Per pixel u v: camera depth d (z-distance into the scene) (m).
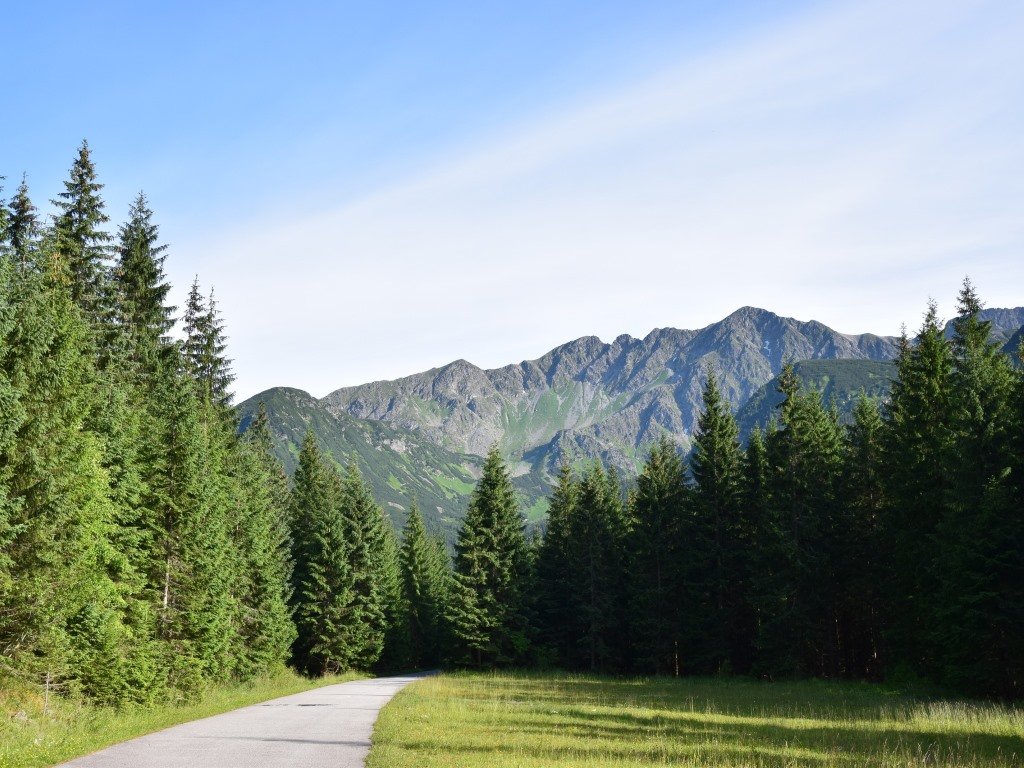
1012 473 31.12
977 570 30.84
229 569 37.97
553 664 64.38
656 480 60.00
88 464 22.66
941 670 36.28
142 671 24.97
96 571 23.73
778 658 47.59
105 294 33.53
